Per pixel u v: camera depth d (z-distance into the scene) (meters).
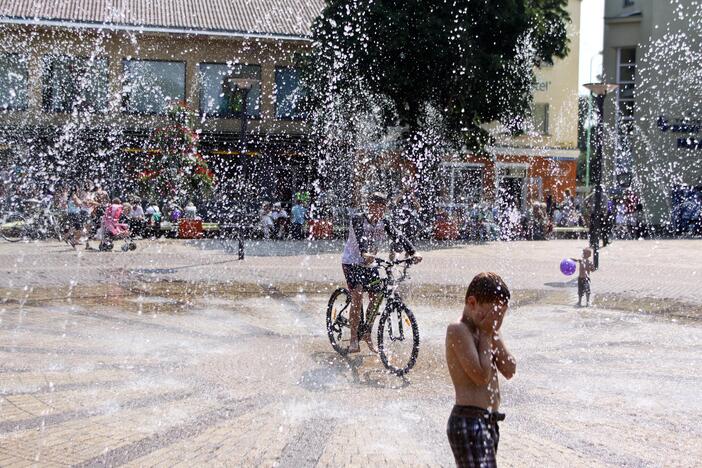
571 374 6.70
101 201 21.89
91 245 21.00
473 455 3.17
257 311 9.98
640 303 11.18
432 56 26.38
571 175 37.44
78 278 13.35
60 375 6.36
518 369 6.86
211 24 31.80
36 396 5.68
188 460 4.37
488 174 34.34
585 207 34.28
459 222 29.56
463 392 3.27
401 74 26.72
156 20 31.22
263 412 5.38
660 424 5.22
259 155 31.23
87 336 8.09
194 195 27.55
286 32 32.03
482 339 3.28
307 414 5.34
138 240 24.03
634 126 37.81
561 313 10.20
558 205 35.91
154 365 6.81
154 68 31.23
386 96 28.69
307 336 8.28
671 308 10.71
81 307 10.07
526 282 13.88
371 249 7.21
